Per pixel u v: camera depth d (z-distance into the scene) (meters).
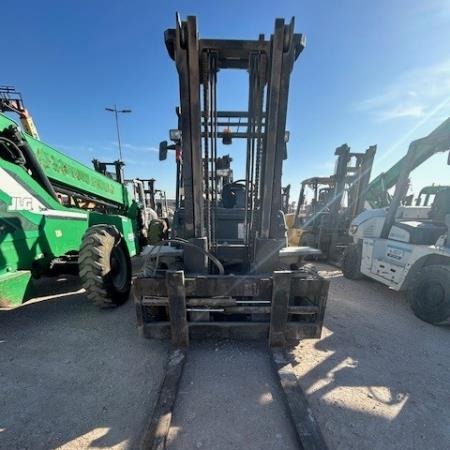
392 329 3.04
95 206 5.38
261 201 2.59
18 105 11.12
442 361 2.42
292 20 2.12
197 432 1.61
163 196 10.20
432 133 3.84
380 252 4.26
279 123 2.38
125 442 1.55
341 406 1.85
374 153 6.68
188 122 2.34
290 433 1.61
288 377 2.00
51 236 3.31
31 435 1.60
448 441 1.60
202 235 2.54
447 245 3.33
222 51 2.31
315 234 7.11
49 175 3.57
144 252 2.82
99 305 3.25
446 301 3.01
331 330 2.96
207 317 2.49
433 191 6.50
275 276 2.24
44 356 2.41
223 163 5.25
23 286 2.71
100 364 2.29
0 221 2.63
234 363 2.28
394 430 1.66
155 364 2.29
